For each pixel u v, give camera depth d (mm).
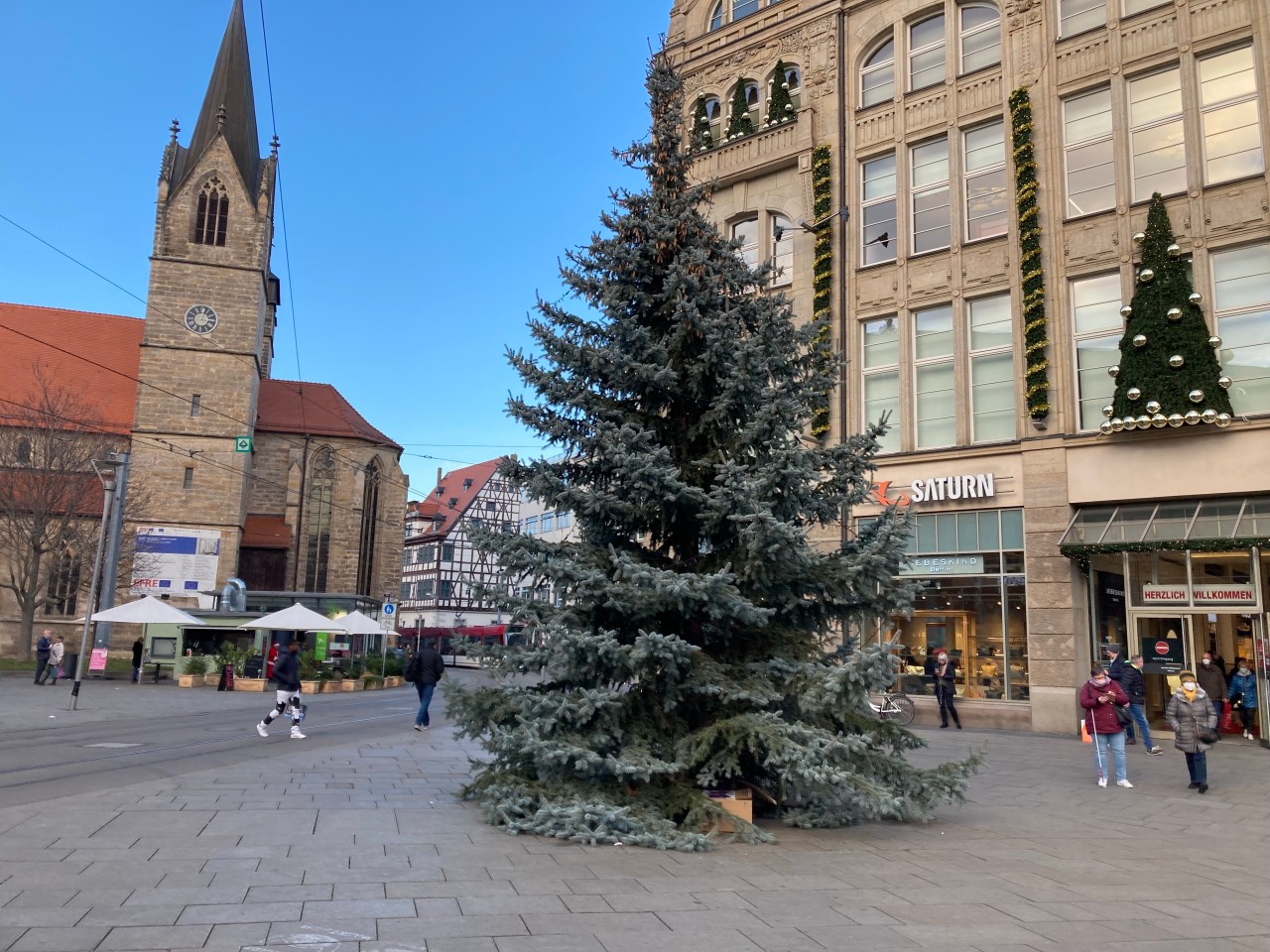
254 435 61406
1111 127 21766
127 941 5254
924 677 22500
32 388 55312
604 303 10578
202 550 52500
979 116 23828
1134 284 20875
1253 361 19406
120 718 20734
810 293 26031
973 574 22156
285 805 9891
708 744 9070
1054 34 22875
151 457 52625
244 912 5898
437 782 11891
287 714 22875
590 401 10180
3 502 44156
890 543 9438
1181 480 19578
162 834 8203
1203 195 20250
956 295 23391
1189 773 14523
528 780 9367
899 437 23984
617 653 8758
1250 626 19141
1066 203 22156
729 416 10195
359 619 35219
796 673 9305
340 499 64312
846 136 26125
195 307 54250
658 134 11211
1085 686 13695
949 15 24719
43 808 9289
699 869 7609
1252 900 7160
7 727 17984
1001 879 7641
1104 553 19812
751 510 9062
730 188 28312
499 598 9469
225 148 55844
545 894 6594
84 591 50656
